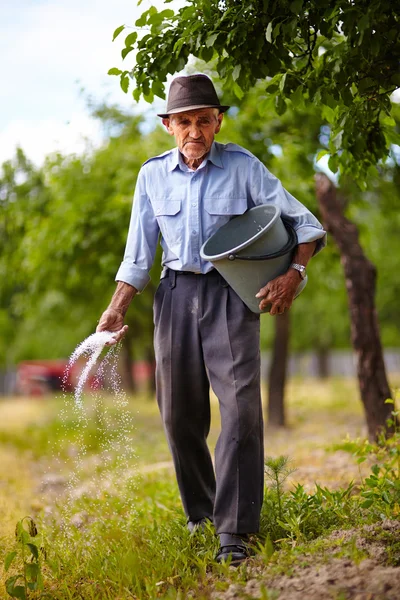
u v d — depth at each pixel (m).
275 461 4.58
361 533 3.95
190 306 4.31
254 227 4.30
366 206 12.85
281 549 4.00
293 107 4.99
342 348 43.97
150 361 24.56
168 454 11.08
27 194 15.34
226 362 4.20
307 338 34.28
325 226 8.48
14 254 15.45
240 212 4.33
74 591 4.08
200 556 4.16
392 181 11.16
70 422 15.56
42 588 4.00
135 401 23.48
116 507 5.88
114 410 13.04
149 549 4.48
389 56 4.37
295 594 3.31
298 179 10.83
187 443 4.46
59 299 18.25
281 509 4.48
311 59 4.57
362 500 4.72
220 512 4.10
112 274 13.73
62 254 13.47
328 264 13.65
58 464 10.88
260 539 4.22
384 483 4.61
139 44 4.63
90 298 18.16
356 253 8.18
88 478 8.35
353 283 8.12
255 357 4.23
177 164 4.38
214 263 4.12
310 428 13.41
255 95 9.95
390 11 4.11
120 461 8.65
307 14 4.32
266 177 4.34
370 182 10.71
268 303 4.12
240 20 4.25
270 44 4.32
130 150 12.67
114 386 5.15
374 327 8.01
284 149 10.68
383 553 3.61
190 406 4.41
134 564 4.09
